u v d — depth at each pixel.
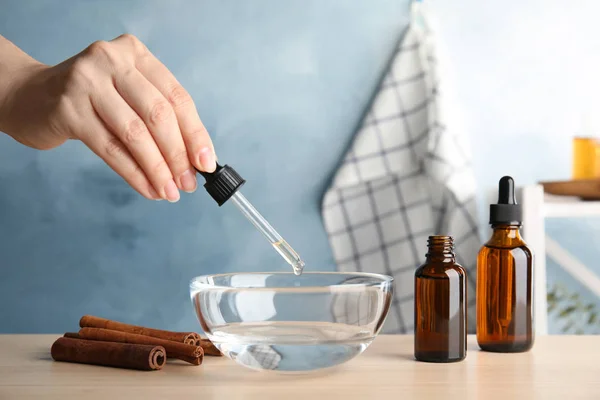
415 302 0.75
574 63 1.89
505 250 0.78
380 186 1.82
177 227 1.92
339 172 1.82
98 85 0.67
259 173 1.92
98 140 0.68
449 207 1.73
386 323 1.83
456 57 1.90
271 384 0.64
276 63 1.90
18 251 1.92
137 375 0.68
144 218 1.92
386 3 1.88
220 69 1.91
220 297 0.63
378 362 0.73
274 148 1.91
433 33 1.76
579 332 1.86
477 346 0.82
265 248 1.91
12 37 1.91
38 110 0.70
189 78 1.91
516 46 1.90
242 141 1.91
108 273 1.92
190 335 0.77
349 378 0.66
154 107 0.66
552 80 1.90
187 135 0.68
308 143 1.91
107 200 1.92
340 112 1.90
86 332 0.77
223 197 0.69
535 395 0.60
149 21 1.91
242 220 1.91
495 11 1.89
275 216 1.92
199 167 0.68
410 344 0.83
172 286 1.92
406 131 1.79
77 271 1.92
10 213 1.92
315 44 1.89
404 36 1.80
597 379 0.66
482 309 0.79
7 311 1.93
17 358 0.76
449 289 0.73
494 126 1.91
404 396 0.60
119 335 0.75
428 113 1.74
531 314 0.79
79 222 1.92
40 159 1.91
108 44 0.70
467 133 1.91
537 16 1.89
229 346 0.63
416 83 1.78
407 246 1.82
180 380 0.66
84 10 1.91
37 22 1.91
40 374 0.68
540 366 0.71
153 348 0.70
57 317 1.93
